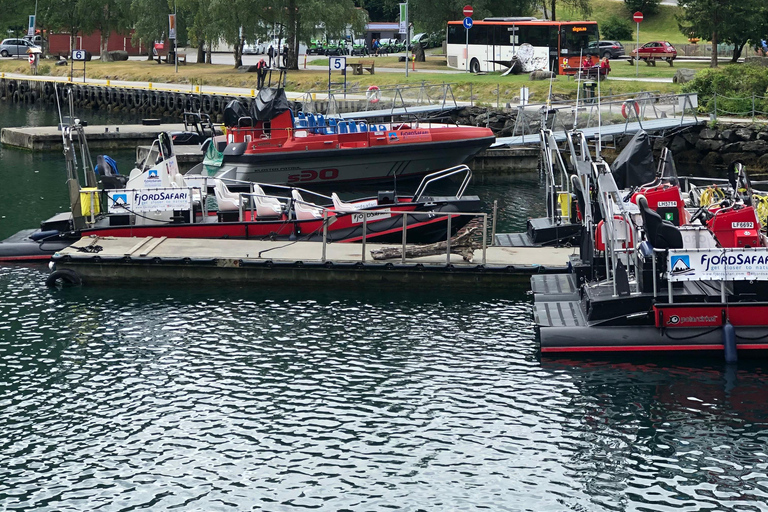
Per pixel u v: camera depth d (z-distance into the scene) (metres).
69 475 13.68
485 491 13.25
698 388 16.42
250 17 67.38
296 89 59.75
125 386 16.66
